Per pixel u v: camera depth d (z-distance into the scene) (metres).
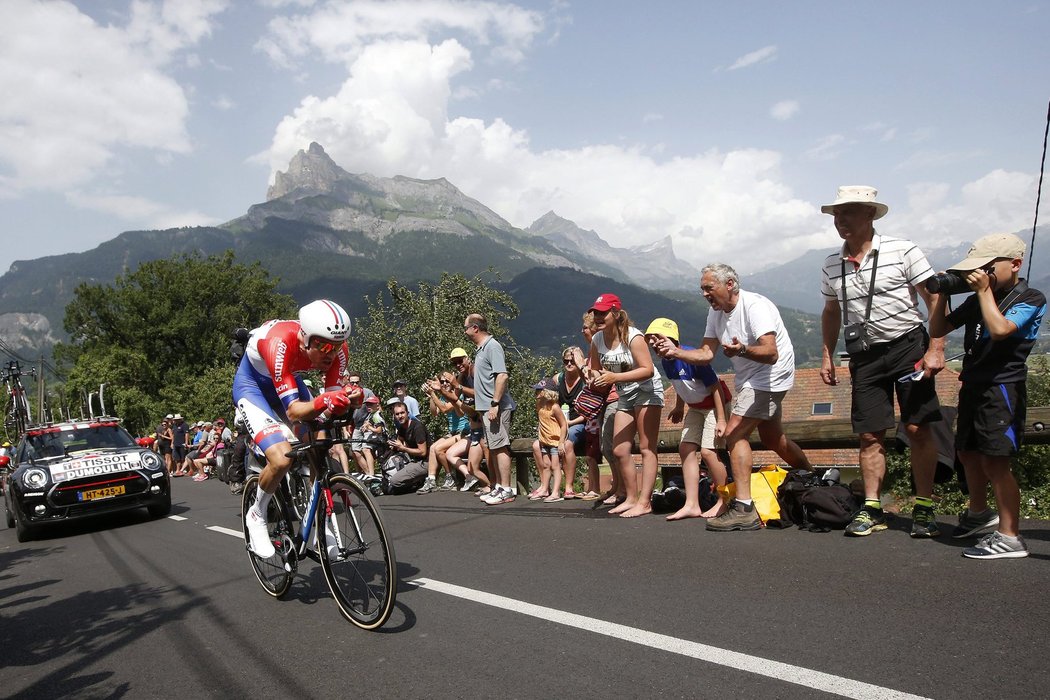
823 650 2.92
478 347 8.08
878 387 4.69
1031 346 3.92
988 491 5.88
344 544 3.85
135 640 3.97
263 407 4.29
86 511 9.19
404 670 3.12
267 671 3.27
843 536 4.83
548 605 3.85
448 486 10.02
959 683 2.54
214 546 7.01
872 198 4.54
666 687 2.71
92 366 48.81
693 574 4.22
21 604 5.29
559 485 7.95
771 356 5.00
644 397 6.24
